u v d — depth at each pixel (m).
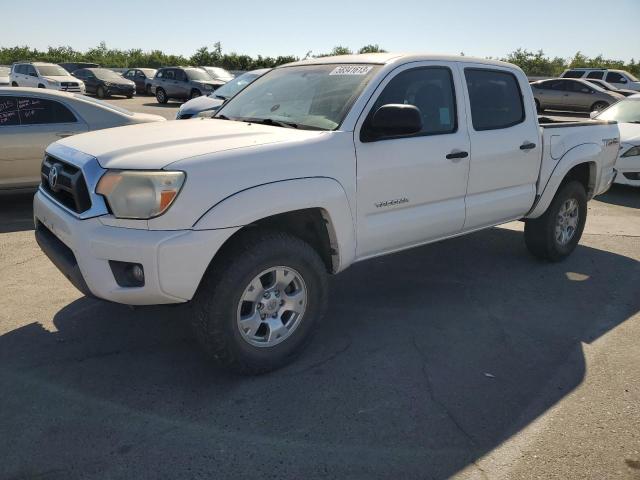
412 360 3.61
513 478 2.56
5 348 3.63
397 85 3.87
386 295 4.68
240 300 3.15
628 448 2.78
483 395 3.23
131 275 2.98
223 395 3.16
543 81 23.77
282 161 3.21
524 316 4.33
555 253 5.50
